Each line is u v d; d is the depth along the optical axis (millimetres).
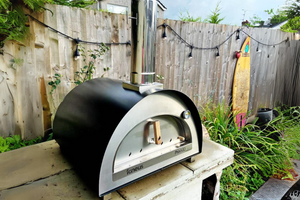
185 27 2631
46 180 987
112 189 835
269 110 3689
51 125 1911
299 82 4164
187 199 1193
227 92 3387
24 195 877
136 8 906
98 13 1970
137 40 929
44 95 1819
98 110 899
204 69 3004
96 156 786
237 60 3266
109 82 1138
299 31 5113
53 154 1247
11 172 1046
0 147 1443
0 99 1603
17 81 1659
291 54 4219
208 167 1224
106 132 787
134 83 970
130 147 898
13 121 1695
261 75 3818
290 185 2178
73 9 1825
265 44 3670
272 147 2344
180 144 1103
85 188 935
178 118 1050
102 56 2088
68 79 1924
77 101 1088
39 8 1616
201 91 3070
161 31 2439
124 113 792
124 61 2268
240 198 1883
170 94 942
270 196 2004
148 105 866
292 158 2713
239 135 2492
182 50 2697
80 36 1910
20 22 1556
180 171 1123
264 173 2297
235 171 2324
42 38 1719
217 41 3006
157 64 2521
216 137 2357
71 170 1077
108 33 2078
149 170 960
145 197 914
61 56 1845
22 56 1646
